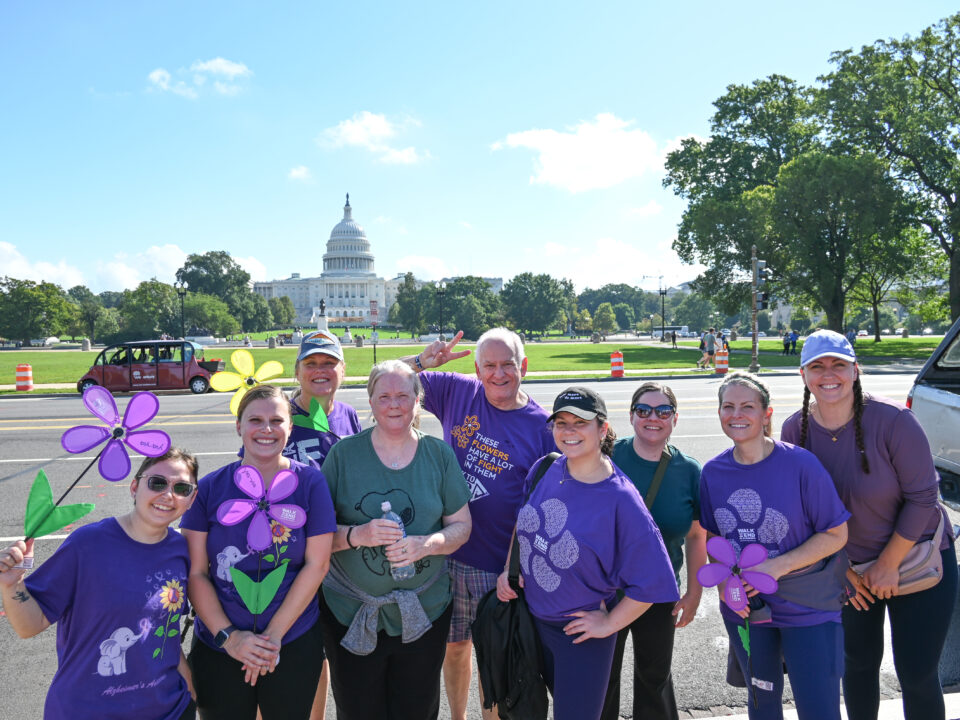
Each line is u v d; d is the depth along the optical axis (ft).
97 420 46.73
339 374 11.67
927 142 114.21
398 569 9.32
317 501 8.96
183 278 455.22
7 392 67.21
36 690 12.64
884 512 9.57
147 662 7.87
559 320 418.92
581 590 8.73
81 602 7.64
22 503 24.57
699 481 10.08
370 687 9.55
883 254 128.06
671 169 169.07
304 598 8.63
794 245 123.65
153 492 7.82
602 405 8.68
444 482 9.82
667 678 9.93
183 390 69.62
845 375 9.43
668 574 8.63
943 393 16.80
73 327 371.15
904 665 9.77
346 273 550.36
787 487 9.11
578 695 8.69
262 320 458.50
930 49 120.67
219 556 8.65
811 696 8.67
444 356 12.42
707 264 153.17
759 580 8.68
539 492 9.30
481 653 9.48
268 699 8.72
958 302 119.55
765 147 154.40
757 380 9.43
